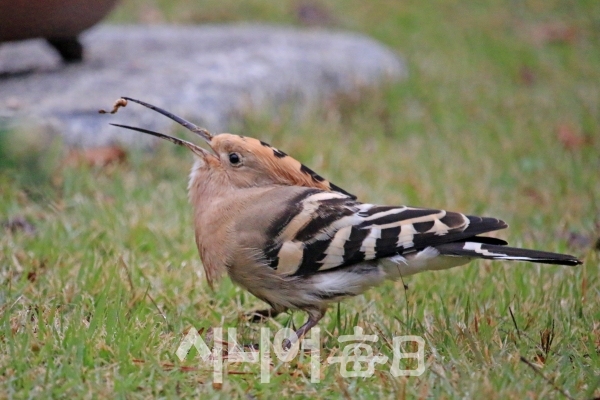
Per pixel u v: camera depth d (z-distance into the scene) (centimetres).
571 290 1064
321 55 1970
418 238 887
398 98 1944
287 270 915
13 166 1303
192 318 981
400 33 2459
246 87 1694
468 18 2631
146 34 2083
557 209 1403
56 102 1508
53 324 900
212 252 953
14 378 796
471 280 1097
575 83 2177
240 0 2592
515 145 1717
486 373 826
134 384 800
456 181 1516
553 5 2769
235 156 974
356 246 896
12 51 1867
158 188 1373
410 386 814
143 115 1503
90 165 1414
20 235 1172
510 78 2194
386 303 1045
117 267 1051
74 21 1585
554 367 862
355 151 1627
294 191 948
